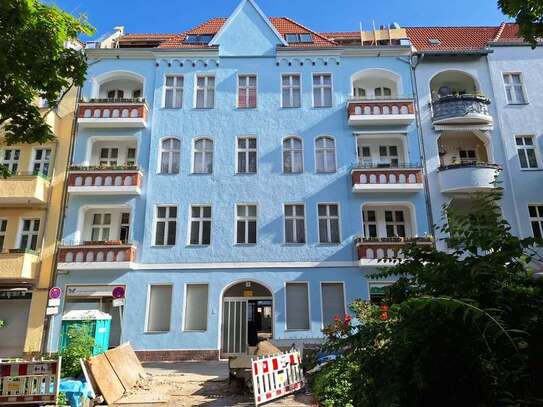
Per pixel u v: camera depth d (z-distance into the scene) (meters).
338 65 20.77
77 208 18.64
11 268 17.23
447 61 20.88
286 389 9.58
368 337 3.34
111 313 17.67
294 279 17.86
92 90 20.39
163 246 18.17
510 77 20.78
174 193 18.89
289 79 20.81
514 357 2.67
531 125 19.84
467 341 2.83
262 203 18.83
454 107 19.59
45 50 8.11
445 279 3.21
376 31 22.91
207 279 17.88
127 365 11.41
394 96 21.19
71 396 8.41
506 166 19.19
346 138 19.72
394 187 18.47
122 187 18.44
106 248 17.70
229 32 21.31
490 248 3.22
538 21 7.29
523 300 2.87
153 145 19.52
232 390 10.51
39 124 9.01
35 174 18.58
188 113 20.08
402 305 2.73
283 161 19.52
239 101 20.48
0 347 17.38
